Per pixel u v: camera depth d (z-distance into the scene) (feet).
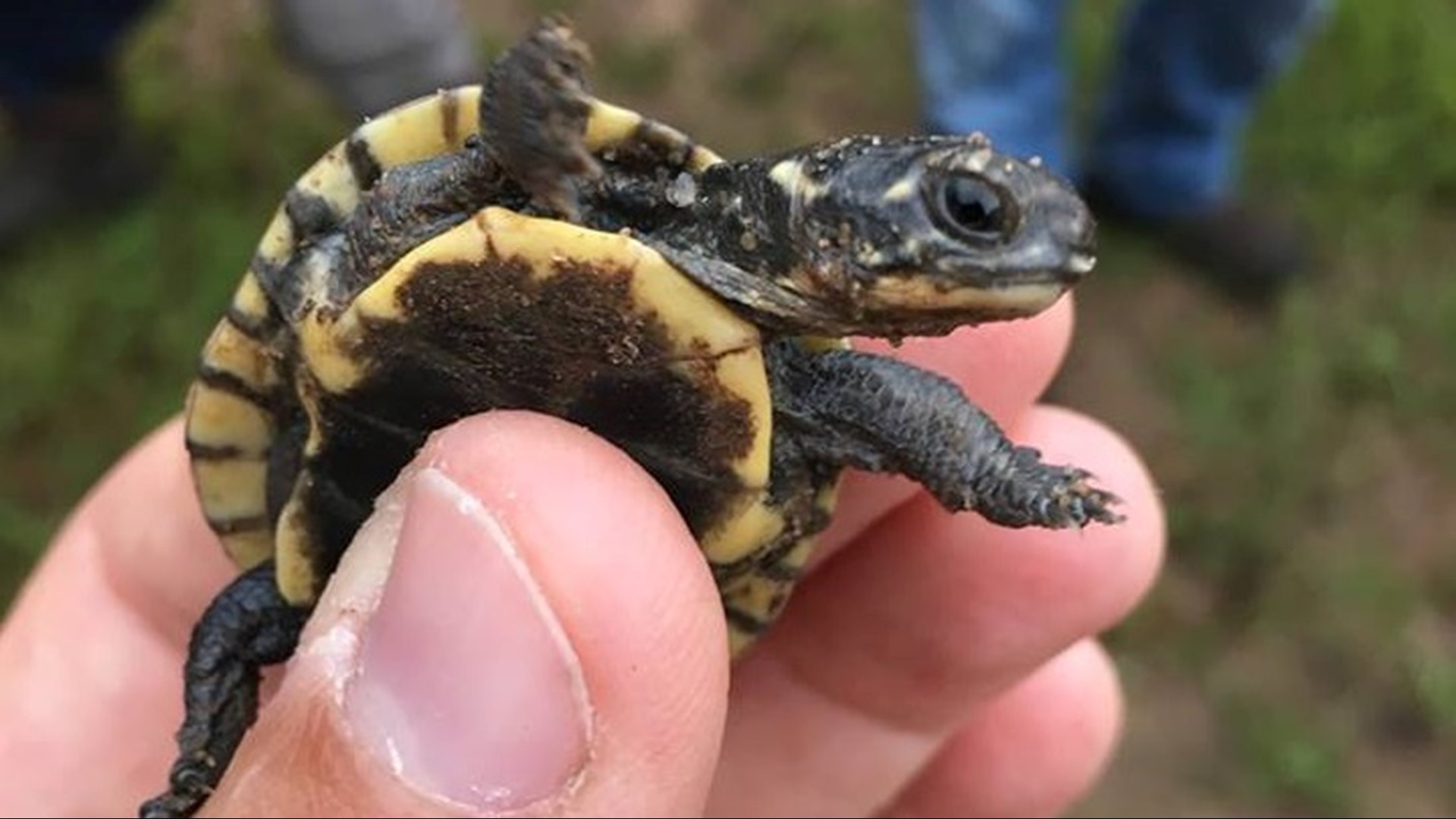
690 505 0.26
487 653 0.22
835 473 0.28
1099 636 0.55
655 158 0.25
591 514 0.23
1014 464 0.27
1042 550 0.33
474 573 0.22
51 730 0.35
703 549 0.26
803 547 0.28
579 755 0.23
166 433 0.36
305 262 0.26
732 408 0.24
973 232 0.23
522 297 0.23
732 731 0.36
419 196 0.25
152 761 0.35
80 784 0.35
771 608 0.29
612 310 0.23
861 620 0.34
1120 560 0.33
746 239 0.25
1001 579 0.33
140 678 0.36
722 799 0.37
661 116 0.67
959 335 0.31
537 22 0.23
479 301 0.23
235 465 0.29
